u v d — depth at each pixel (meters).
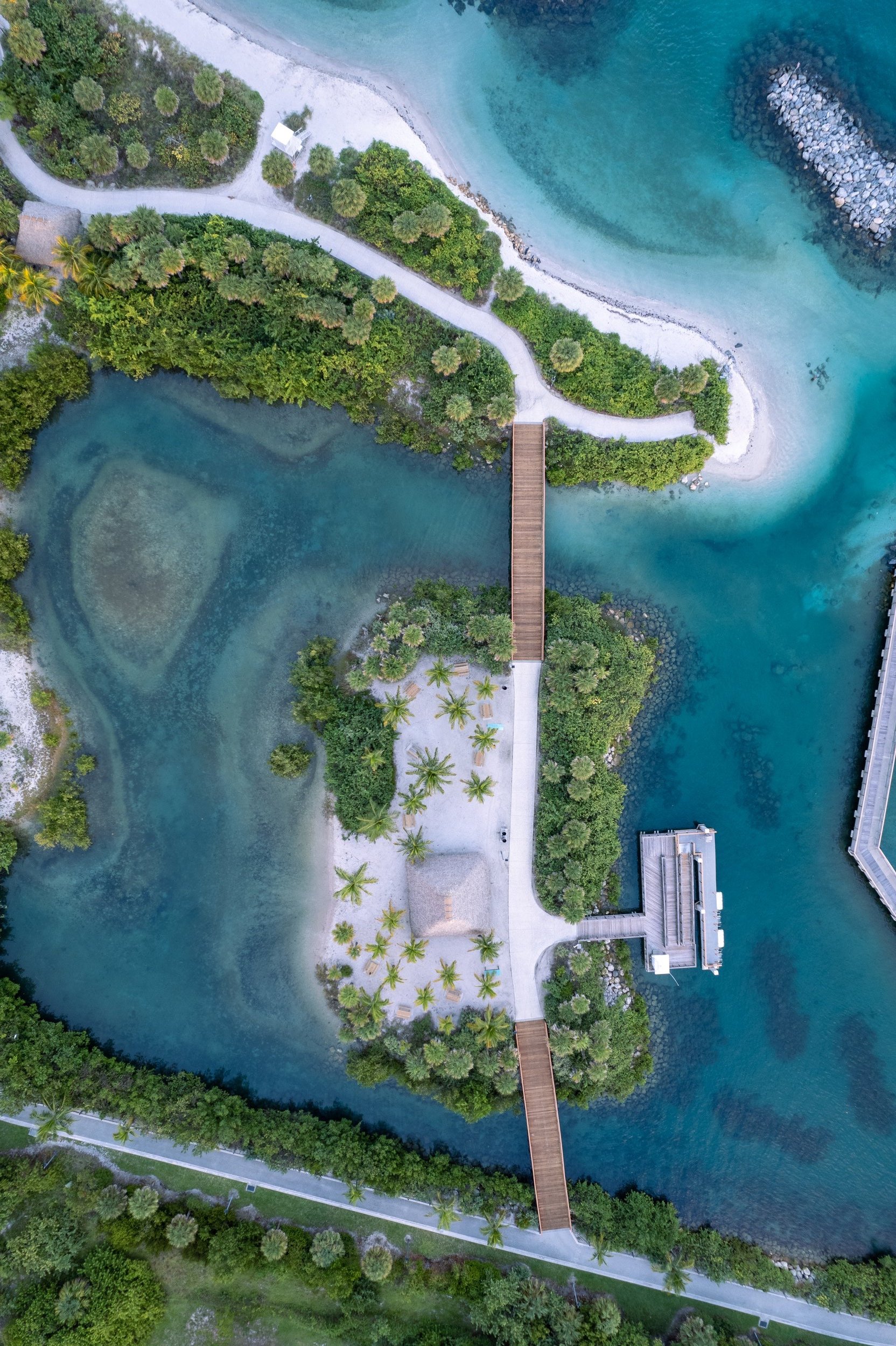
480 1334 53.75
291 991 58.06
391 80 56.16
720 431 57.66
